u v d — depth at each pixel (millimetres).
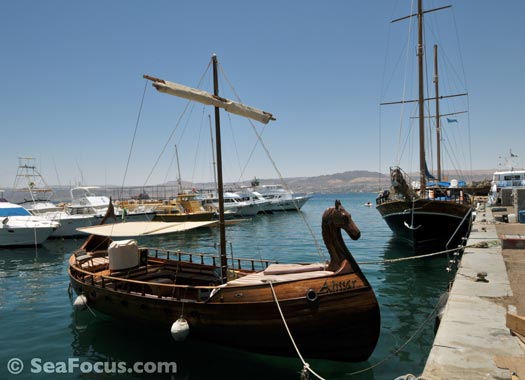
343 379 7336
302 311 7336
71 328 10719
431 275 15758
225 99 10305
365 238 29609
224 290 7980
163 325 8914
